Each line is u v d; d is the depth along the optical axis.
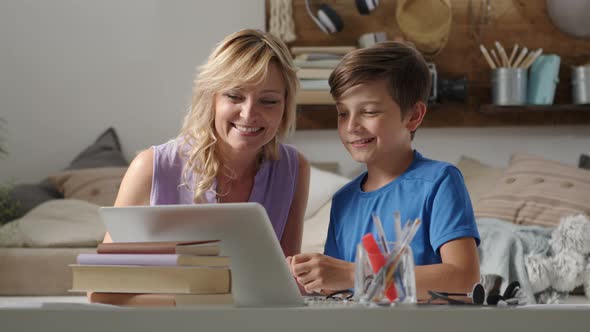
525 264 2.72
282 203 1.89
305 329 1.00
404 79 1.55
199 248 1.13
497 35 3.97
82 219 3.19
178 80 4.12
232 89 1.61
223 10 4.09
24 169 4.12
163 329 1.00
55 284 2.91
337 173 3.92
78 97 4.14
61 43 4.14
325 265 1.30
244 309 1.00
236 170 1.81
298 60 3.76
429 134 3.96
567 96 3.96
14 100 4.13
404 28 3.90
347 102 1.56
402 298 1.08
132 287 1.12
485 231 2.87
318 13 3.90
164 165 1.80
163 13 4.12
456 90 3.84
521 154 3.59
